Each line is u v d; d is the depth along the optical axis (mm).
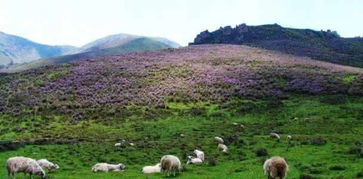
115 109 87938
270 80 104375
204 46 169875
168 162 36000
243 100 91688
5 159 46781
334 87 96125
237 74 110688
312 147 48531
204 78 107312
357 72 112688
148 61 128500
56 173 37750
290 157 42781
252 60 130375
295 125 70688
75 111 87750
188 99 92812
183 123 77500
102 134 70375
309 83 100250
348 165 35688
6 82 113938
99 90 100688
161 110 86938
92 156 48125
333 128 66500
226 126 72938
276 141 55344
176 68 117438
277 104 86312
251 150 49938
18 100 97062
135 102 92125
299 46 187500
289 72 111562
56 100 95062
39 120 83188
